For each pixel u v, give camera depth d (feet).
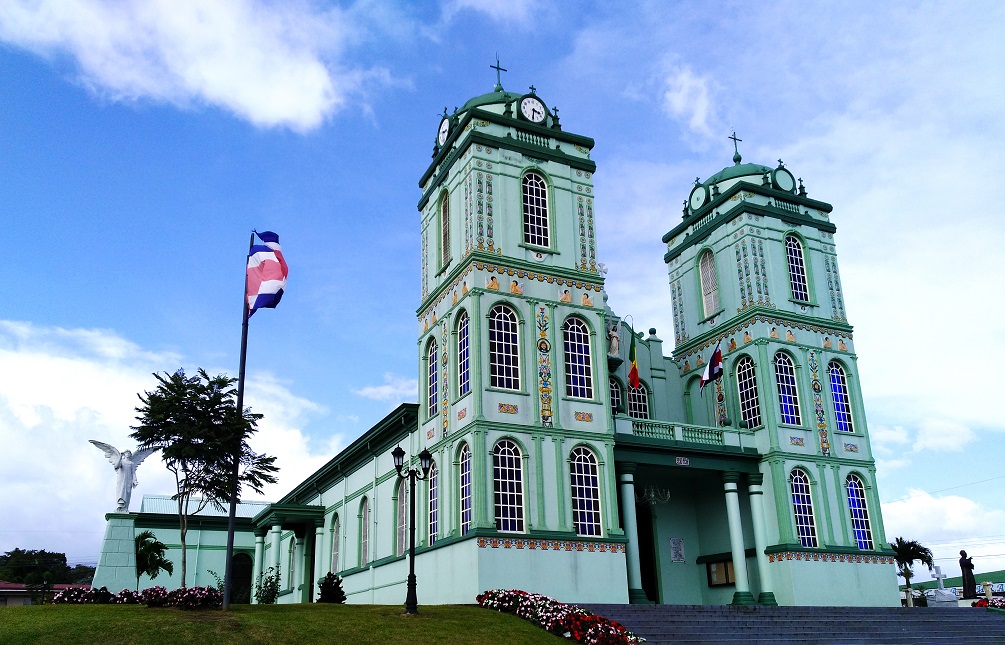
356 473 137.90
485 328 102.47
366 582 123.95
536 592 93.40
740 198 131.34
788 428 119.55
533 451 99.86
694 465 114.52
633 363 119.55
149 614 69.26
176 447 86.12
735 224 130.93
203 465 88.99
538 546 95.35
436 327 113.19
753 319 124.26
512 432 99.19
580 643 73.26
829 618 97.50
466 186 110.22
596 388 107.34
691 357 136.26
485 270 104.94
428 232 121.70
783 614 97.66
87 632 62.28
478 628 73.20
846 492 120.98
